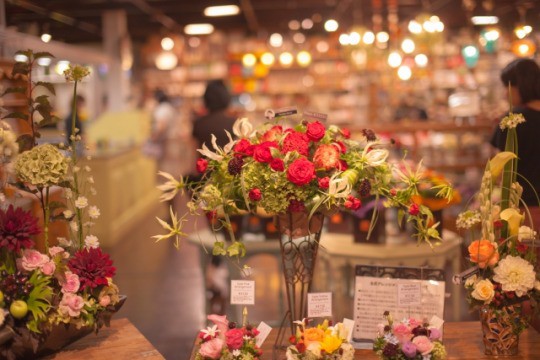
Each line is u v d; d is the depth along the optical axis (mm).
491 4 9203
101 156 8250
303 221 2250
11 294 2133
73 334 2367
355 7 12914
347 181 2117
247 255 4562
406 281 2422
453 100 8438
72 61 8266
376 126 7395
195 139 5090
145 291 6227
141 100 15680
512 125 2312
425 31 9000
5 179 2506
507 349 2293
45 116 2549
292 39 16422
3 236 2141
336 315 4305
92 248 2312
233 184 2205
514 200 2328
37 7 9227
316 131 2195
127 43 13195
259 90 15664
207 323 4941
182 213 10391
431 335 2092
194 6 12781
